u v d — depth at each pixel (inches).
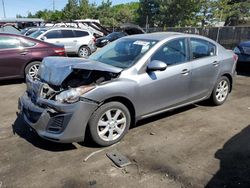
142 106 169.8
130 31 790.5
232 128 182.2
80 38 579.2
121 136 163.2
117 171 133.9
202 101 231.9
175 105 189.9
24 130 181.9
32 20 1170.0
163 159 143.8
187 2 1610.5
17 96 266.7
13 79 333.7
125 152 151.3
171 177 128.4
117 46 196.5
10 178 130.0
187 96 195.5
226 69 220.8
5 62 300.7
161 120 194.9
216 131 177.5
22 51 308.7
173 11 1712.6
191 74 192.4
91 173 132.6
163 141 163.8
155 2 1975.9
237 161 141.2
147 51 174.6
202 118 199.0
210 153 149.6
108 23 2112.5
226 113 209.8
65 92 144.6
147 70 169.9
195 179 126.7
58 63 162.7
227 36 663.8
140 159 143.9
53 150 154.6
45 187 123.2
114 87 153.6
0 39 301.9
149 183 124.4
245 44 339.9
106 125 155.9
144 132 175.8
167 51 182.2
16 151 154.2
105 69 148.9
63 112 142.2
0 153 152.5
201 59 202.2
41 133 148.5
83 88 146.5
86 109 145.7
